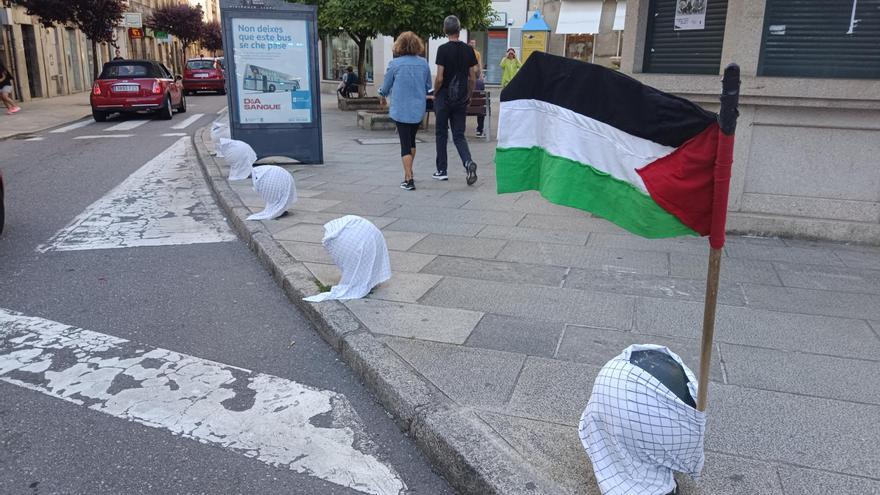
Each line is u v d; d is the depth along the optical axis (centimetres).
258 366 382
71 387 355
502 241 586
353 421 327
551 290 464
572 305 436
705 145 239
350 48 2981
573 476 261
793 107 582
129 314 457
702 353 245
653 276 496
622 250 561
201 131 1459
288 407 338
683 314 422
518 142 294
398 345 375
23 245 620
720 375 341
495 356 362
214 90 3109
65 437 310
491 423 297
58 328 432
